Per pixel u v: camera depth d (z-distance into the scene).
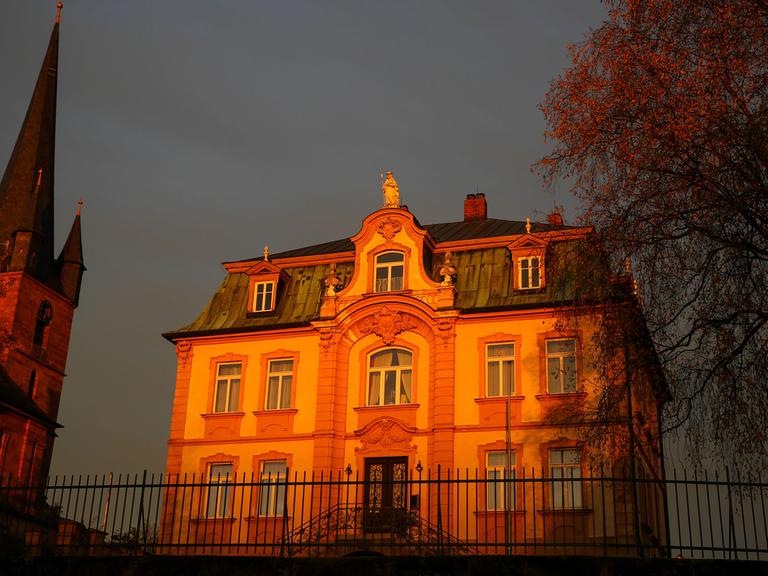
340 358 38.88
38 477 50.06
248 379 39.84
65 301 63.94
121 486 19.05
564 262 23.30
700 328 20.00
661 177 20.61
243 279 43.19
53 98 70.88
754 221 19.08
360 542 24.89
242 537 36.53
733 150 19.31
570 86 21.81
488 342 37.19
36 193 65.75
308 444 37.88
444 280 38.72
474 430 36.06
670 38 20.69
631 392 22.89
